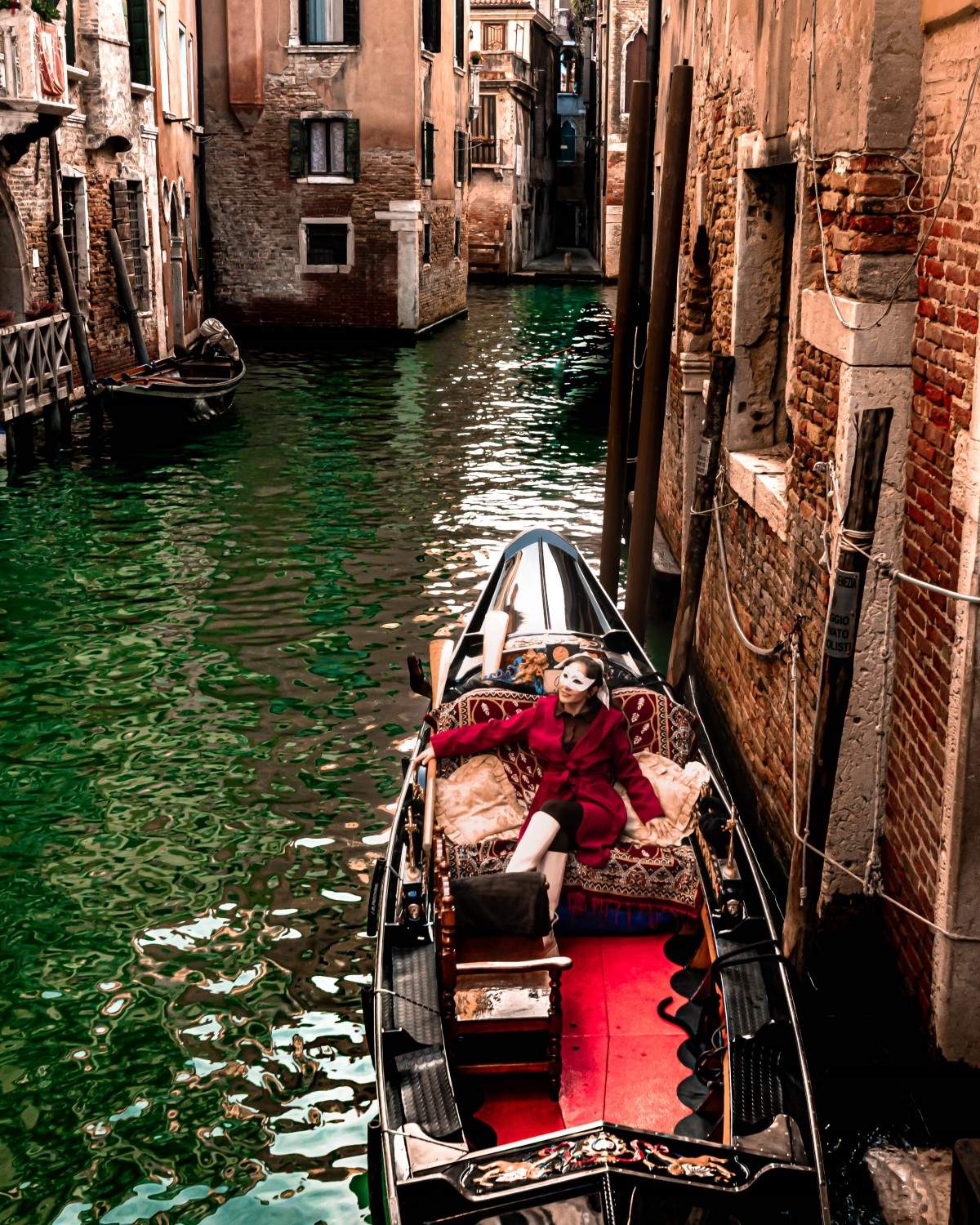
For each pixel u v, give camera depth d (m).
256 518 11.82
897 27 3.90
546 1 53.75
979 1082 3.85
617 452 8.50
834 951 4.60
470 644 6.57
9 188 13.72
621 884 4.33
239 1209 3.90
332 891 5.65
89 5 15.83
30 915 5.44
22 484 12.88
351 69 25.16
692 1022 3.98
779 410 6.64
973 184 3.50
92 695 7.71
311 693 7.77
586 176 56.56
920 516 4.02
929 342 3.93
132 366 18.23
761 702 5.92
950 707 3.65
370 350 24.30
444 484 13.33
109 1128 4.25
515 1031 3.70
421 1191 3.07
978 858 3.66
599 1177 2.98
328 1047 4.64
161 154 19.72
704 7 8.09
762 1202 3.09
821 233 4.66
